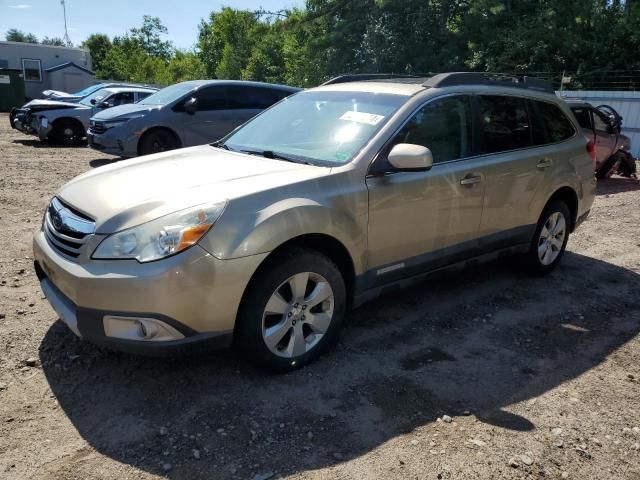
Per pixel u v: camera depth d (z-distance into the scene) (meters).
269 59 41.81
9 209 6.97
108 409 2.96
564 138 5.33
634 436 2.95
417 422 2.97
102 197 3.19
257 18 38.59
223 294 2.94
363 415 3.00
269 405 3.04
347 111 4.12
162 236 2.83
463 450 2.76
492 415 3.07
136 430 2.80
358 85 4.48
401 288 4.01
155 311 2.80
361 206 3.52
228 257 2.92
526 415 3.09
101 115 10.64
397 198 3.71
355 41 27.11
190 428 2.83
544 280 5.31
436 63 23.78
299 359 3.38
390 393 3.23
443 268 4.27
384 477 2.55
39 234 3.47
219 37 51.09
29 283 4.56
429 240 4.04
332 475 2.55
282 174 3.41
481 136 4.40
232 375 3.32
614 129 11.58
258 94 11.30
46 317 3.96
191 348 2.95
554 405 3.20
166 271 2.78
